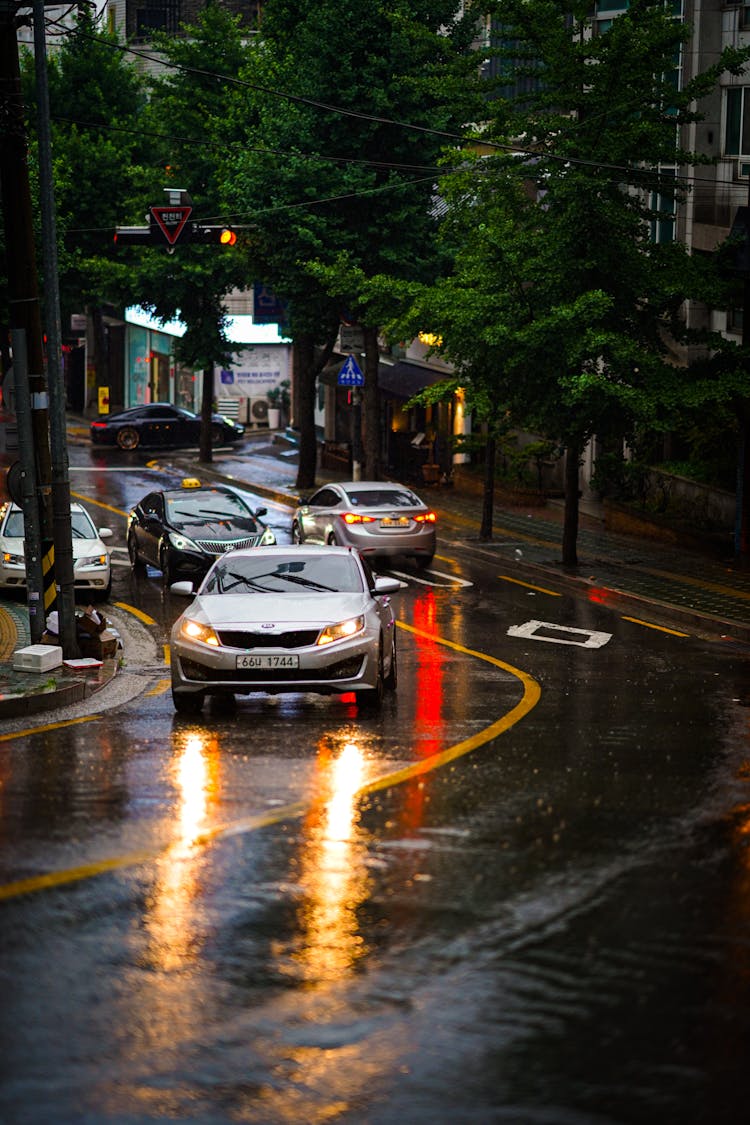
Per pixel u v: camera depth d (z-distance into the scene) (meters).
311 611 18.48
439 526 43.19
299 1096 7.02
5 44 22.11
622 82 33.81
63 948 9.02
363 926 9.46
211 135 54.97
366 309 45.66
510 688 21.09
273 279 48.44
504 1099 6.99
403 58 44.28
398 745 16.12
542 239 33.88
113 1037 7.67
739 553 37.03
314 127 45.09
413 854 11.25
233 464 58.78
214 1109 6.89
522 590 33.31
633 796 13.44
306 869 10.79
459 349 34.38
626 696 20.45
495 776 14.34
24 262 22.53
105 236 65.44
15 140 22.28
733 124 42.34
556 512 46.31
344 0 43.91
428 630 27.48
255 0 83.31
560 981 8.48
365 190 43.56
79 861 10.97
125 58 81.38
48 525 23.11
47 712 19.03
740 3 41.97
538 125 34.12
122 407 83.56
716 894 10.23
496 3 34.25
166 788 13.64
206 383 58.41
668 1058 7.44
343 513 35.72
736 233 34.75
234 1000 8.17
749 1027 7.83
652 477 43.06
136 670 23.03
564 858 11.16
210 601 19.06
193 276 55.44
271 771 14.49
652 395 32.97
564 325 32.62
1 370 52.38
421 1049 7.54
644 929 9.44
